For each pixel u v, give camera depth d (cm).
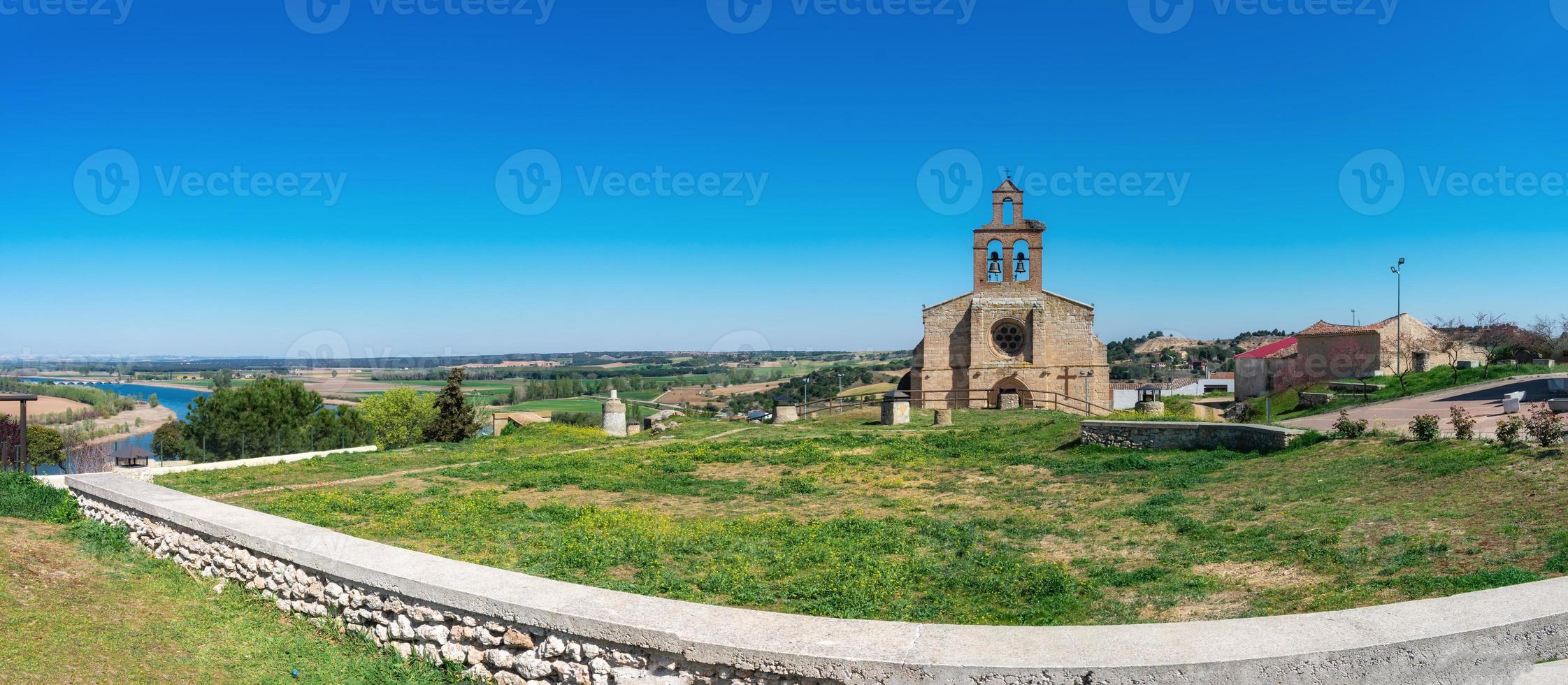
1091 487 1719
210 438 4422
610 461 2380
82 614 862
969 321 4503
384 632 785
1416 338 5216
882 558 1187
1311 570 983
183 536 1094
